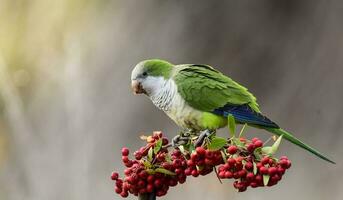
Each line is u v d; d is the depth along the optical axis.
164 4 15.56
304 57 14.59
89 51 15.50
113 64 15.32
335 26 14.45
